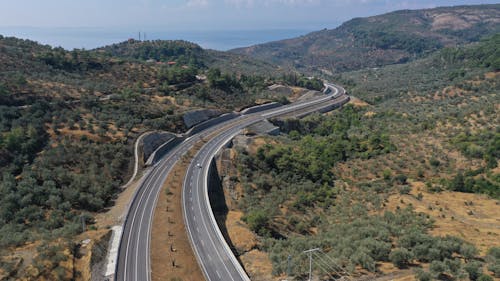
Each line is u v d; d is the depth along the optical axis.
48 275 41.19
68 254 45.50
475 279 38.97
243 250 54.25
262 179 79.38
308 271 43.81
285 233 62.00
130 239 53.12
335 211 68.38
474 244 49.62
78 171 69.31
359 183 80.25
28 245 46.47
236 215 67.19
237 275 45.97
